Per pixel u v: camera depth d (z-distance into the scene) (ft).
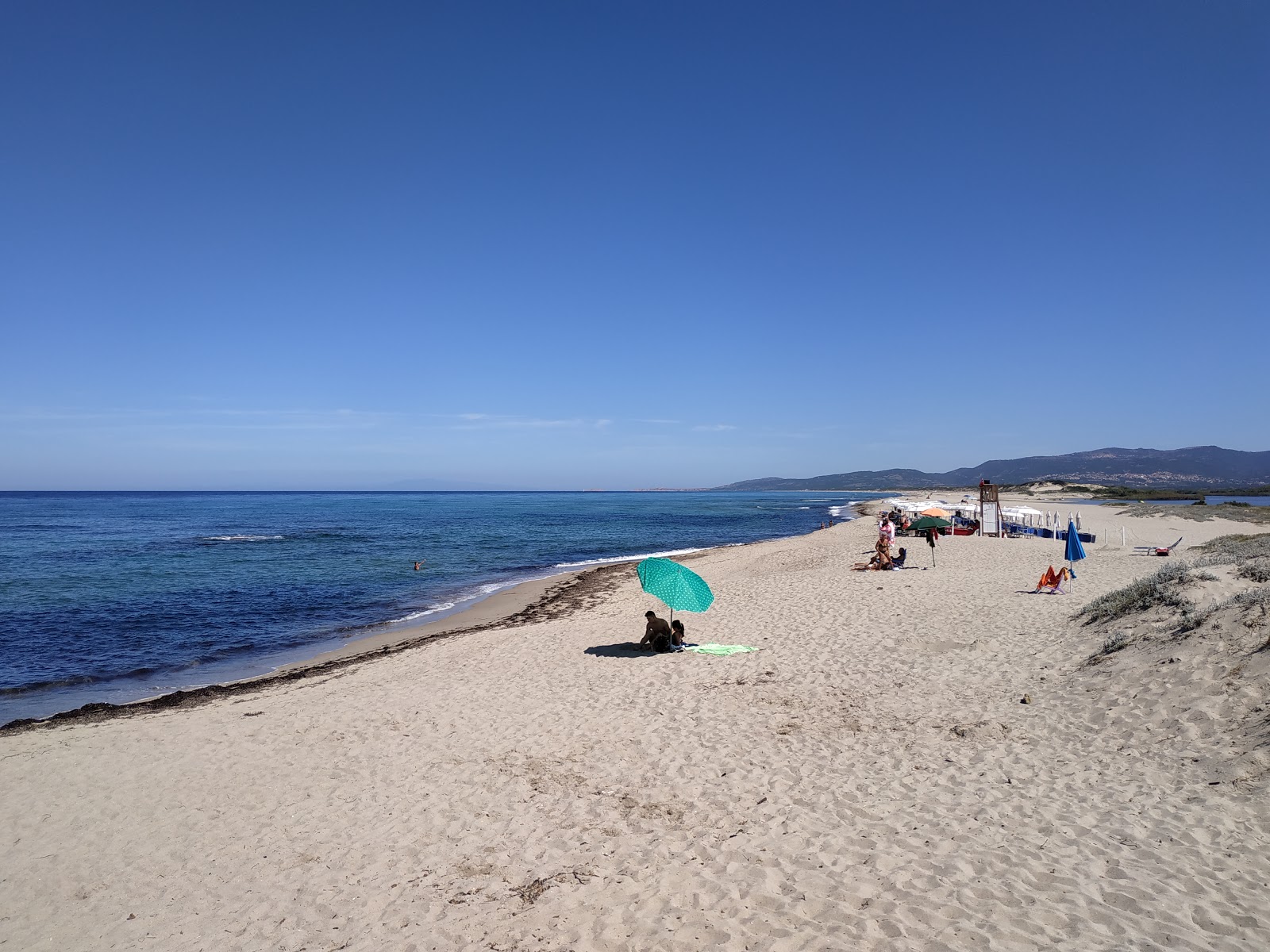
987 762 25.71
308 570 111.45
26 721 41.24
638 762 28.27
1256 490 485.97
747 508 404.77
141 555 128.98
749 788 25.22
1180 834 19.33
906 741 28.45
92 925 19.25
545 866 20.76
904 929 16.33
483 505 445.37
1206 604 34.96
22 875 22.08
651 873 19.86
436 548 148.15
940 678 35.96
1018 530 122.01
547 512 337.72
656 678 40.45
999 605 52.01
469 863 21.18
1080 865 18.47
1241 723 23.84
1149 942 15.11
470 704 37.55
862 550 103.71
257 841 23.45
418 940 17.46
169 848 23.32
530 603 80.59
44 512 323.78
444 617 73.87
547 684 40.75
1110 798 21.91
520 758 29.43
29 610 77.05
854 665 39.96
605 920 17.74
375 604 82.43
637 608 70.03
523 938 17.25
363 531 199.11
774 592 68.54
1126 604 40.09
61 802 27.40
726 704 34.88
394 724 34.73
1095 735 26.66
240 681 50.03
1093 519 164.45
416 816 24.54
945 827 21.20
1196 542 101.81
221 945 17.98
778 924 16.98
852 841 20.85
